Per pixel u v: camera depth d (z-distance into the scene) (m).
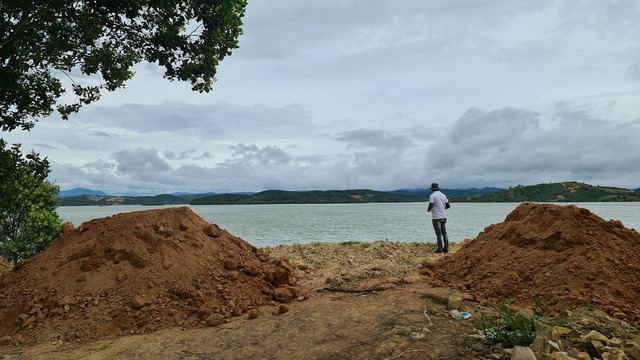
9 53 9.69
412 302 5.98
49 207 11.60
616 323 4.78
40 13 9.53
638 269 5.89
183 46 10.55
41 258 6.82
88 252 6.70
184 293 6.04
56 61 11.31
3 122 9.81
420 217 61.03
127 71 11.99
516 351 3.74
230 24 10.55
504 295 6.02
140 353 4.55
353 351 4.24
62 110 12.12
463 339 4.41
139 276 6.14
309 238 25.73
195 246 7.28
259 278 7.10
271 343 4.64
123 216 7.63
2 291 6.29
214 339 4.91
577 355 3.87
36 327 5.34
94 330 5.23
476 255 7.57
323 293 7.03
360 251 11.99
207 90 11.39
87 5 10.16
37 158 11.62
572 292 5.46
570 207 7.08
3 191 10.67
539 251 6.54
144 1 9.84
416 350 4.16
